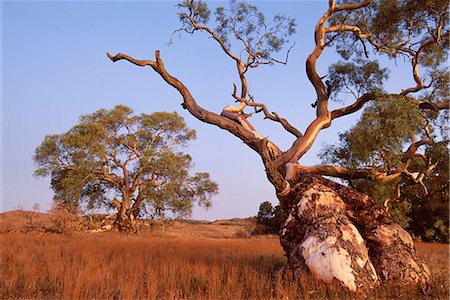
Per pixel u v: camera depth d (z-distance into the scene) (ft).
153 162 165.78
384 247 40.65
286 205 44.06
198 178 180.96
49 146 169.68
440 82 52.21
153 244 79.36
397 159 44.73
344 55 57.36
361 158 44.55
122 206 166.40
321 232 38.37
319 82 50.29
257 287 34.17
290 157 47.32
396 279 38.47
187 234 168.14
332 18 55.98
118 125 180.34
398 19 53.16
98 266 38.68
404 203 105.81
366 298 33.60
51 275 36.42
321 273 36.14
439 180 68.80
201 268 38.60
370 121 43.04
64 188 164.76
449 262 54.34
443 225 116.98
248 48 57.93
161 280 35.32
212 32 55.47
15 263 43.29
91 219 157.07
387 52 55.42
